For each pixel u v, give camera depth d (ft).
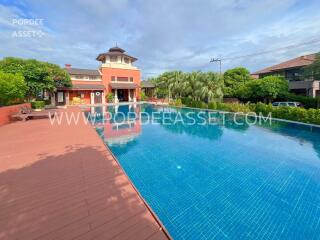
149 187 17.34
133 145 30.25
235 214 13.44
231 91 95.86
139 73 124.98
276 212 13.60
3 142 23.94
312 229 11.96
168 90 113.29
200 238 11.35
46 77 69.56
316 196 15.58
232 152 26.81
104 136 36.01
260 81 77.00
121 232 8.61
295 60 104.88
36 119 45.14
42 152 19.94
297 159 23.93
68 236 8.29
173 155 25.66
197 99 85.71
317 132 38.83
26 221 9.21
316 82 80.84
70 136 27.55
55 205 10.55
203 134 38.04
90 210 10.17
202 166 21.94
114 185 12.94
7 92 43.93
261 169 20.94
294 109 47.67
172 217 13.19
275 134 37.55
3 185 12.73
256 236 11.44
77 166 16.17
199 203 14.79
